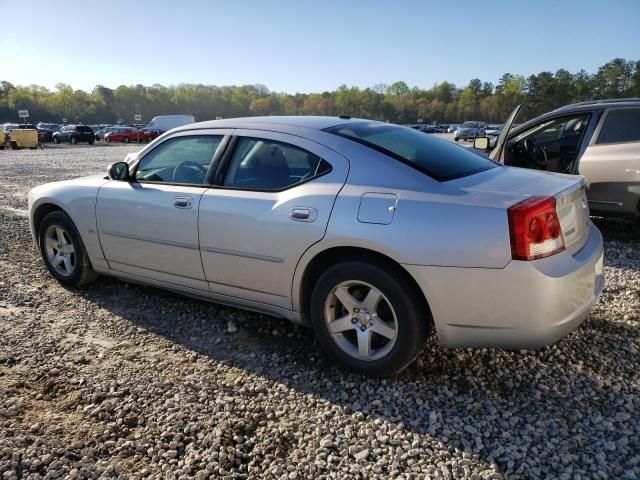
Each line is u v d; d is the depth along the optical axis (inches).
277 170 132.6
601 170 231.9
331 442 99.4
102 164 768.9
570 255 111.0
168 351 137.4
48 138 1754.4
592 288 115.3
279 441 100.3
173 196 146.3
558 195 110.6
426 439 100.1
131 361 131.7
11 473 90.0
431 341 137.9
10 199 390.0
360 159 123.0
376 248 111.7
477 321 107.3
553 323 105.0
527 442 98.5
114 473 91.5
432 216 108.2
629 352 131.7
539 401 112.0
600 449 96.0
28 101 4798.2
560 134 258.2
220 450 97.2
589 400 111.8
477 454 95.6
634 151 223.5
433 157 130.0
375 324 118.1
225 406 111.7
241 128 143.4
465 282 105.6
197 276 146.1
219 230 136.3
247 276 135.0
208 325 153.3
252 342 142.4
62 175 584.4
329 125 137.3
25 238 255.6
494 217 104.0
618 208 230.5
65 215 177.5
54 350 136.7
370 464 93.8
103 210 163.2
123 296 175.6
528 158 261.1
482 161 143.2
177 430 103.4
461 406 111.0
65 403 112.2
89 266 177.8
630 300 165.9
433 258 106.7
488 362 128.3
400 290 112.0
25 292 178.7
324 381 121.9
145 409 110.3
